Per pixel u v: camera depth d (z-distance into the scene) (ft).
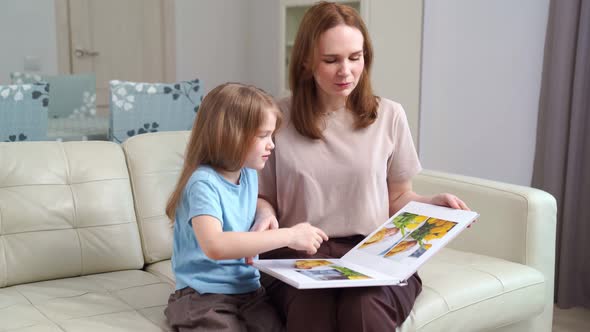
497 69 11.54
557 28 9.49
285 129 5.68
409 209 5.74
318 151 5.61
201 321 4.66
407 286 5.24
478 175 12.07
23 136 8.41
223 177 4.95
